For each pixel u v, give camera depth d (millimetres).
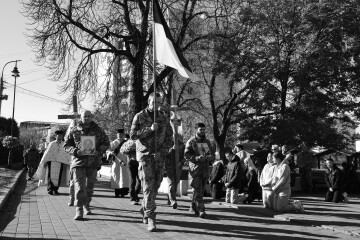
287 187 10836
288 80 21547
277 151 11414
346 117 23000
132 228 7574
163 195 14562
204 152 9211
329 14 19578
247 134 21969
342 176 14547
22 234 6832
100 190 16359
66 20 21094
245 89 23438
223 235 7152
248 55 21406
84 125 8609
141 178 7703
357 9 19531
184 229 7609
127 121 24578
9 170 26750
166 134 7965
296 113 20906
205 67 24750
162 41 8750
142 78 22828
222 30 23344
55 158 13469
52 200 11938
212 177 14211
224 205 12203
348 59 21062
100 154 8750
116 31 22375
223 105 26781
